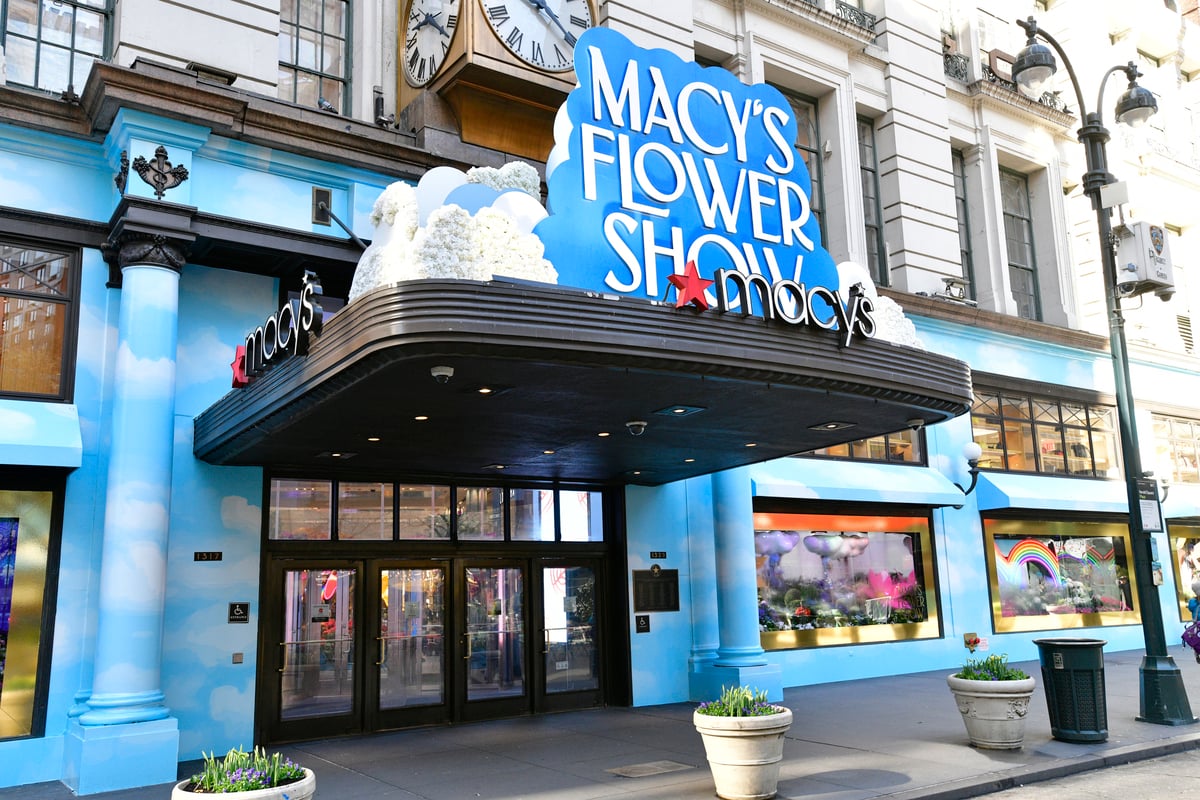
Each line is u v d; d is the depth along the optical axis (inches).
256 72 472.1
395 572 491.2
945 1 867.4
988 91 840.9
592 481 561.9
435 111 509.7
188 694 414.3
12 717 381.1
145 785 363.6
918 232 757.3
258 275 470.3
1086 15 954.7
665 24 623.5
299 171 466.0
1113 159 939.3
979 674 411.5
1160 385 923.4
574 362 296.4
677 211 382.9
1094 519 819.4
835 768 370.0
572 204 353.7
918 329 729.6
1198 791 335.9
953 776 352.2
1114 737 423.8
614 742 435.2
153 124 416.8
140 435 390.3
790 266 416.8
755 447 461.1
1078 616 792.9
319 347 307.9
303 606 458.9
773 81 727.7
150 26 443.5
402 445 421.1
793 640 626.2
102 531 405.4
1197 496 890.1
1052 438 817.5
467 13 491.5
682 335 311.9
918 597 700.0
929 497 684.7
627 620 561.6
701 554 597.9
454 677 499.2
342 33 536.1
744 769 321.4
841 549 666.2
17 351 405.4
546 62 512.4
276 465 452.4
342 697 462.6
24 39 434.9
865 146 776.9
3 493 392.8
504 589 529.0
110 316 424.2
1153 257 547.8
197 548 428.1
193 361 443.2
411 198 323.9
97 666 374.6
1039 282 877.2
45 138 418.6
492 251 308.5
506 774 370.3
